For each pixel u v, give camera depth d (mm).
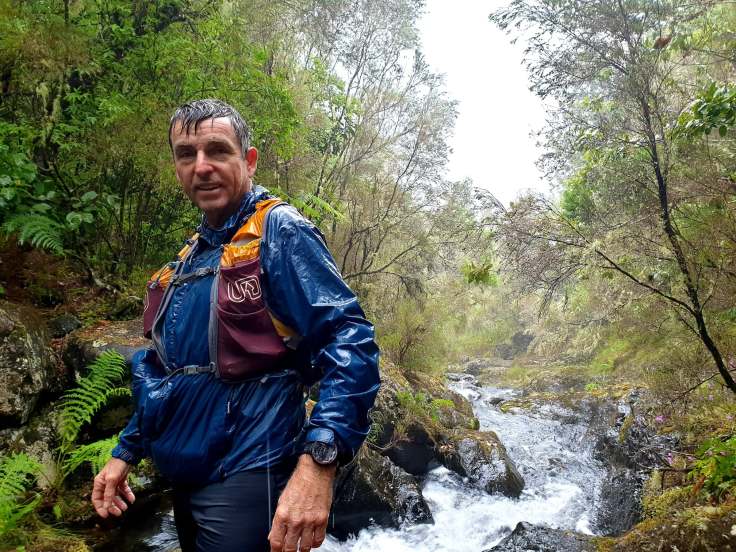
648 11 3771
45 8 4250
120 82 4801
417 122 8680
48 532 2811
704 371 3777
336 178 8359
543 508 5016
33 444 3217
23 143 4191
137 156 4461
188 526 1332
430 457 5691
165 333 1342
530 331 13203
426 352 8867
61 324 4059
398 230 8898
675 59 4031
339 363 1156
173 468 1255
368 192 8773
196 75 4758
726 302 3520
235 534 1173
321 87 7902
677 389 3844
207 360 1271
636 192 3994
